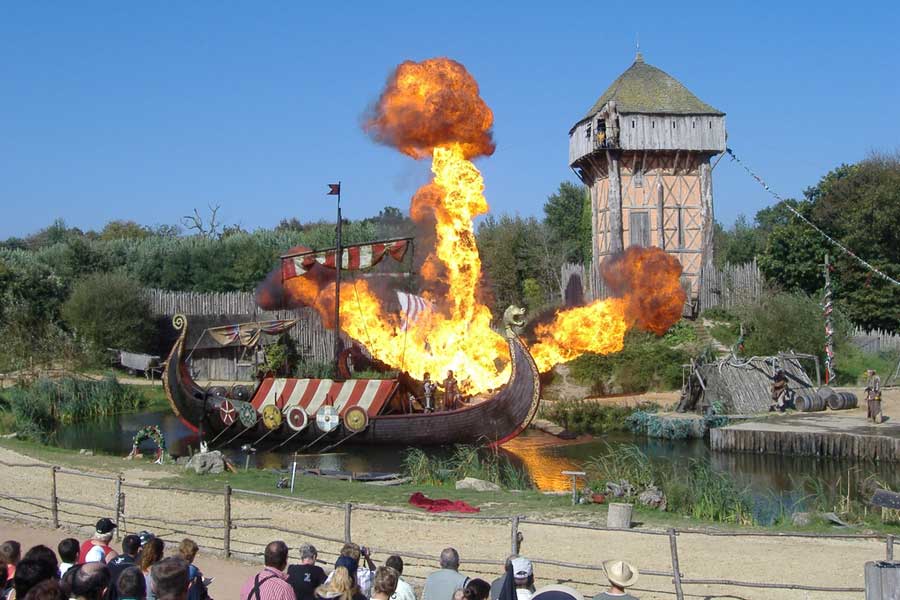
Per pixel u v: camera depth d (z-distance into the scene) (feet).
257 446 104.06
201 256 207.41
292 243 214.90
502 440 100.53
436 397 118.21
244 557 44.65
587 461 89.97
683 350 142.72
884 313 162.20
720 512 57.77
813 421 101.14
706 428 105.19
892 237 164.45
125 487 63.46
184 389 107.65
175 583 21.35
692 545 46.78
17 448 82.58
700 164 175.01
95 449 97.71
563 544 46.91
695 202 174.91
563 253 208.13
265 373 142.51
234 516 54.19
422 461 78.33
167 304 167.22
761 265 177.78
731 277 169.48
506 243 205.67
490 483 67.46
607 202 178.09
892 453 85.87
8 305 160.35
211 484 64.95
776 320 138.41
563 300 180.45
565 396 135.74
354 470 87.25
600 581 40.24
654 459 90.38
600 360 139.33
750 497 64.34
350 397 104.68
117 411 129.18
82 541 48.65
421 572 42.11
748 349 140.26
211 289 202.80
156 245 216.33
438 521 52.39
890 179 168.96
